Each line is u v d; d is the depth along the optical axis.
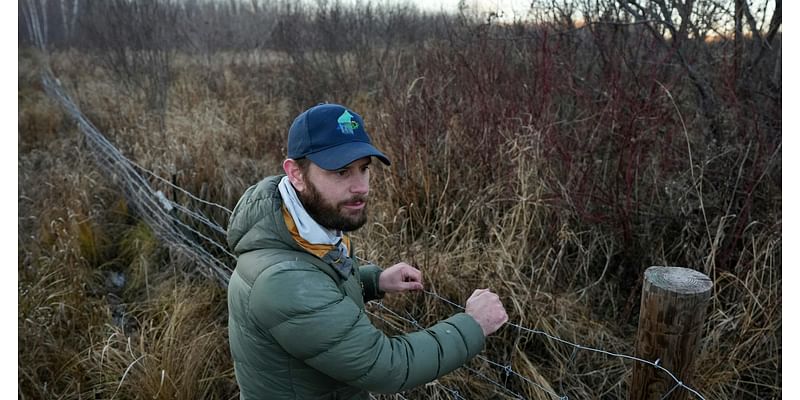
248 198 1.48
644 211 3.31
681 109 3.83
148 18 7.80
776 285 2.59
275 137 5.79
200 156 4.87
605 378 2.56
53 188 4.91
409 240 3.55
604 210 3.31
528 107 3.84
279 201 1.44
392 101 4.42
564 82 4.22
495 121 3.84
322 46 7.79
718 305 2.81
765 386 2.53
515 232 3.32
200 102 6.92
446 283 2.98
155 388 2.66
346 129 1.42
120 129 6.34
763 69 3.76
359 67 6.92
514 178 3.46
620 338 2.87
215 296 3.51
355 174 1.44
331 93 6.85
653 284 1.52
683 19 3.96
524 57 4.74
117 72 8.01
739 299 2.78
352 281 1.57
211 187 4.59
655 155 3.45
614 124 3.48
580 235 3.29
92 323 3.27
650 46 4.09
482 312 1.48
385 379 1.33
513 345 2.82
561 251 3.03
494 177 3.62
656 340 1.55
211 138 5.46
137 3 7.93
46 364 2.91
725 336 2.74
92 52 9.72
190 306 3.26
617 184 3.17
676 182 3.25
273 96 7.46
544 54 3.86
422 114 4.09
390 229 3.61
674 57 4.05
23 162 6.03
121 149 5.60
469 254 3.15
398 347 1.36
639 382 1.62
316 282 1.35
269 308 1.33
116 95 7.68
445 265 3.04
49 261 3.69
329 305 1.32
